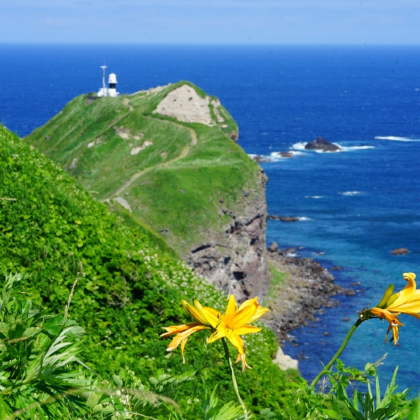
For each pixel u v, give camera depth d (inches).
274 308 3344.0
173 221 3417.8
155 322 598.2
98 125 5644.7
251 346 677.3
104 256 637.3
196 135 4936.0
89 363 458.9
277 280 3722.9
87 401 128.5
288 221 4837.6
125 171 4995.1
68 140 5728.3
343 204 5295.3
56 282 554.6
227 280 3427.7
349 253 4146.2
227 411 145.6
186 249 3319.4
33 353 135.1
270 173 6545.3
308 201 5408.5
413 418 76.9
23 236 587.5
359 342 2815.0
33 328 133.4
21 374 130.3
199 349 567.8
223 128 5265.8
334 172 6560.0
